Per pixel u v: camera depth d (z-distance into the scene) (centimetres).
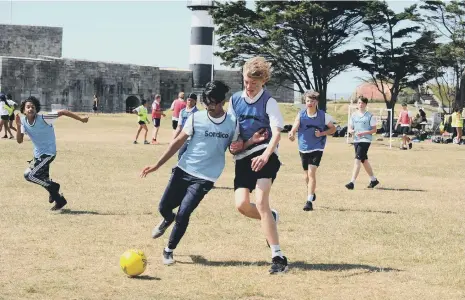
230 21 6781
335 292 764
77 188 1636
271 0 6862
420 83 7438
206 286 773
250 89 860
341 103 9462
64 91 10094
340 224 1222
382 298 745
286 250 984
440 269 885
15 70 9762
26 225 1118
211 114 866
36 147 1249
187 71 10669
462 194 1773
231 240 1040
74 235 1046
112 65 10431
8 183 1675
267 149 833
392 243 1052
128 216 1237
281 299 732
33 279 781
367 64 7188
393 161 2967
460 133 4794
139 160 2497
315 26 6688
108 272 826
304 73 7069
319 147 1385
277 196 1612
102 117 6606
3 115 3541
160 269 849
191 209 867
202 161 873
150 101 10700
